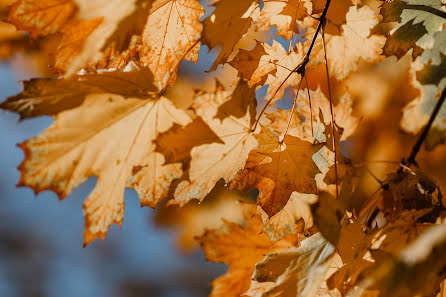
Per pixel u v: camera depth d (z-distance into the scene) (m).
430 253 0.81
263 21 0.94
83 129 0.85
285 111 0.95
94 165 0.86
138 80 0.87
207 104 0.87
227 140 0.88
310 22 0.94
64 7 0.84
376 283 0.82
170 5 0.89
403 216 0.86
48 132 0.84
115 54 0.89
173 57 0.92
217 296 0.95
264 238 0.95
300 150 0.89
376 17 0.93
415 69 0.92
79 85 0.85
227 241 0.95
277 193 0.89
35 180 0.84
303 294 0.85
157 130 0.87
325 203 0.89
